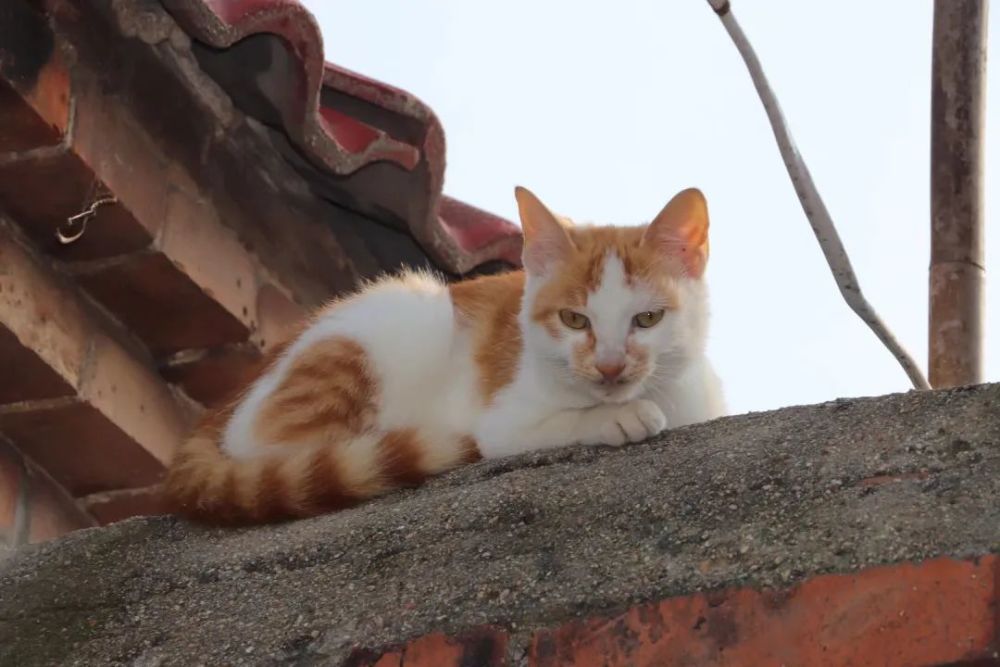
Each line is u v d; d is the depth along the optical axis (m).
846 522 3.36
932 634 3.02
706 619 3.29
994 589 3.01
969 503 3.27
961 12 5.11
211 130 6.82
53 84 5.77
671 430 4.59
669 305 5.82
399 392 6.04
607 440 5.05
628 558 3.59
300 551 4.25
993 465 3.39
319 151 6.46
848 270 4.86
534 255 6.03
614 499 3.87
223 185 6.91
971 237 5.02
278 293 7.25
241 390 6.20
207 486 4.92
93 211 6.14
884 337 4.94
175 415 7.10
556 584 3.60
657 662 3.29
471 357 6.07
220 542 4.61
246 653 3.87
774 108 4.93
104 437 6.66
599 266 5.84
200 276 6.63
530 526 3.92
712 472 3.79
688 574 3.42
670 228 5.99
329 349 6.06
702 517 3.64
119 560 4.57
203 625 4.08
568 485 4.04
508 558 3.81
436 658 3.57
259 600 4.10
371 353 6.05
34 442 6.66
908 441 3.60
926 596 3.07
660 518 3.71
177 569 4.41
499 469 4.52
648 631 3.35
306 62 6.09
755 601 3.25
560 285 5.85
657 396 5.84
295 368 6.05
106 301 6.70
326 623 3.86
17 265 6.19
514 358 5.94
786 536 3.41
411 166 6.70
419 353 6.08
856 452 3.64
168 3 5.82
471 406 5.95
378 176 6.95
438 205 6.95
